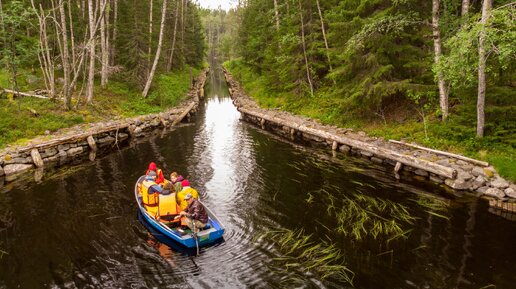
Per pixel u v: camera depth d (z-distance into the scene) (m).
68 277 6.76
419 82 15.08
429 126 13.73
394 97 16.14
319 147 16.73
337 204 10.02
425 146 12.87
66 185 11.74
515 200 9.33
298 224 8.86
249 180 12.20
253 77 38.88
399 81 14.77
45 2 28.05
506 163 10.33
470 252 7.32
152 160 14.73
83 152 16.11
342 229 8.49
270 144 17.53
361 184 11.48
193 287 6.42
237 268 6.98
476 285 6.26
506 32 9.65
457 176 10.74
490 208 9.34
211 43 111.50
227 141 18.30
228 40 79.69
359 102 15.71
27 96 19.98
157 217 8.49
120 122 19.67
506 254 7.21
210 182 12.03
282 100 25.52
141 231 8.50
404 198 10.23
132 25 28.94
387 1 15.57
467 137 12.28
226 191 11.20
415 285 6.31
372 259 7.18
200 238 7.57
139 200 9.54
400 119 15.67
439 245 7.62
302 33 22.31
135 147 17.03
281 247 7.75
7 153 13.57
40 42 20.70
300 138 18.84
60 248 7.80
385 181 11.67
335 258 7.25
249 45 38.31
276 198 10.57
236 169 13.45
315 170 13.13
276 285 6.43
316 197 10.57
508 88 12.44
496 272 6.62
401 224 8.64
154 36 32.09
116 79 28.95
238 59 60.97
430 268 6.81
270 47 27.89
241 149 16.58
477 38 10.28
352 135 15.84
